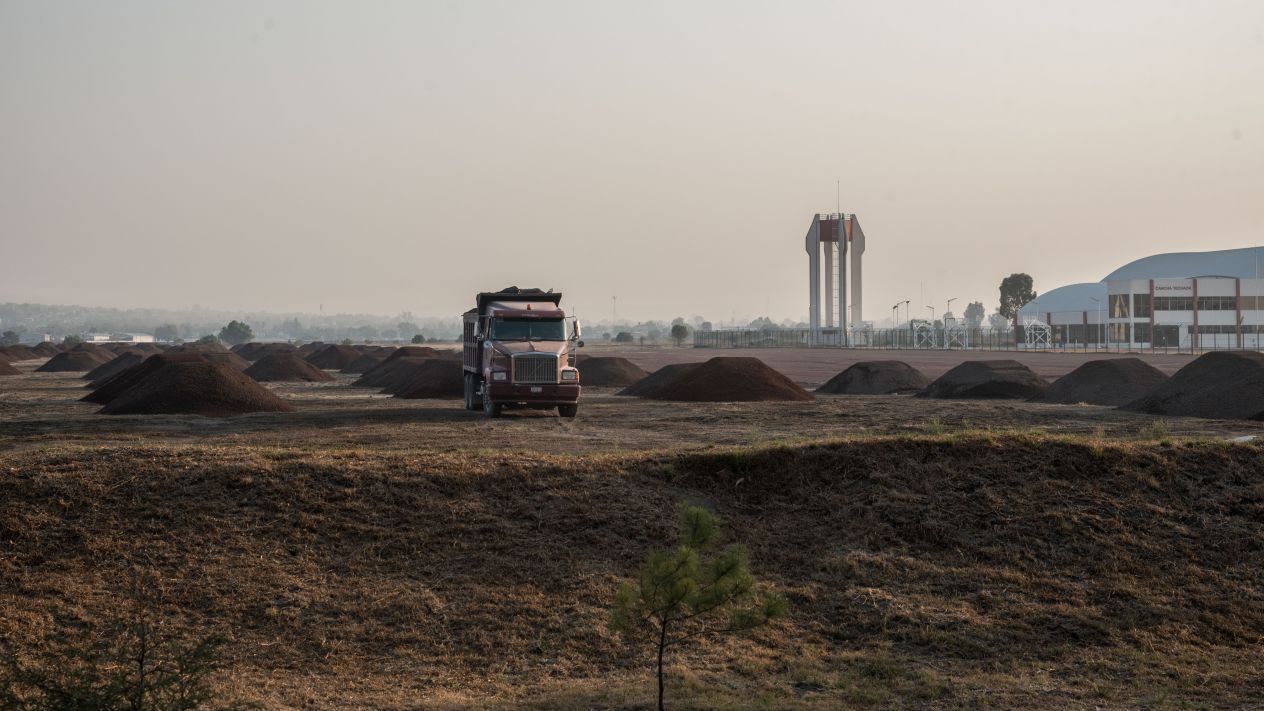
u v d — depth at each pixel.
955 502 15.54
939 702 10.22
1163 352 109.62
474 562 13.73
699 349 158.12
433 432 28.89
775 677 10.98
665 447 24.89
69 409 39.28
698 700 10.07
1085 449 16.86
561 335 34.66
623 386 59.12
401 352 72.44
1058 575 13.73
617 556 14.09
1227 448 17.00
